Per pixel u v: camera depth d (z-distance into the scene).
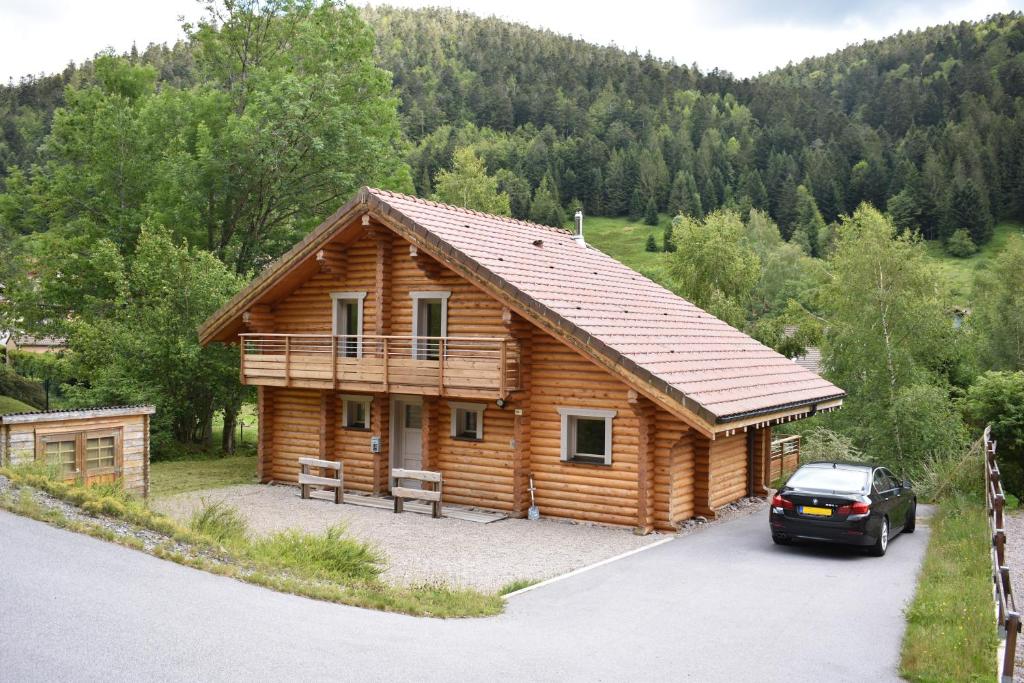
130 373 28.66
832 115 154.50
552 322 17.52
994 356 39.88
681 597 12.17
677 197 136.25
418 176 122.50
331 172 35.97
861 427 29.88
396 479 19.38
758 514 19.59
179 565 11.01
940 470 22.52
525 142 154.00
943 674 8.80
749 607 11.63
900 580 13.28
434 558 14.91
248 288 22.50
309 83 36.03
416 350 20.62
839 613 11.34
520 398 18.83
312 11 40.09
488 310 19.75
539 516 18.89
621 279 24.22
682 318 23.30
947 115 147.50
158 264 29.67
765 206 124.88
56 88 140.00
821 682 8.67
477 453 19.88
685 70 193.62
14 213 40.06
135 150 38.16
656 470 17.75
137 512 12.98
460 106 165.50
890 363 30.94
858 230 34.94
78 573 9.95
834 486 15.27
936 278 33.72
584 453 18.77
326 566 12.32
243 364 22.42
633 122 165.75
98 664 7.46
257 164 34.88
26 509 12.09
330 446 22.44
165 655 7.82
